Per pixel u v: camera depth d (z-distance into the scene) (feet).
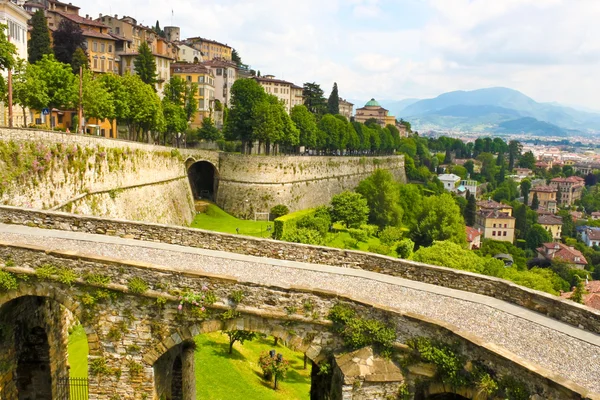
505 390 56.80
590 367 57.41
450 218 389.80
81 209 176.35
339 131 506.89
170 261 80.43
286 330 69.51
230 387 126.82
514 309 73.05
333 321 68.49
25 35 287.89
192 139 458.91
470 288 79.82
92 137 191.21
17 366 85.97
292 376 154.40
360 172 513.04
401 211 435.12
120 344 71.97
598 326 66.08
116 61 463.01
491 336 64.08
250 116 395.96
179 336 70.85
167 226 92.58
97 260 71.46
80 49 363.15
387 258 85.71
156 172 274.36
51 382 87.30
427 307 71.67
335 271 83.87
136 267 70.85
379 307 66.90
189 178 378.94
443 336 63.57
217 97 596.70
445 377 62.39
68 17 444.55
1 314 75.61
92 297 71.82
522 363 55.62
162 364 78.84
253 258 87.40
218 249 91.66
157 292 70.59
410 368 65.21
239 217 363.76
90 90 254.68
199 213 355.97
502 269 271.08
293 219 318.65
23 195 137.90
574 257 527.40
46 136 154.81
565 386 51.21
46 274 71.87
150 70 402.93
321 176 427.33
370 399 64.44
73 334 118.01
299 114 440.45
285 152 472.44
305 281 77.00
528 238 606.14
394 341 65.98
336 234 362.53
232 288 69.92
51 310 87.66
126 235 93.50
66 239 87.10
